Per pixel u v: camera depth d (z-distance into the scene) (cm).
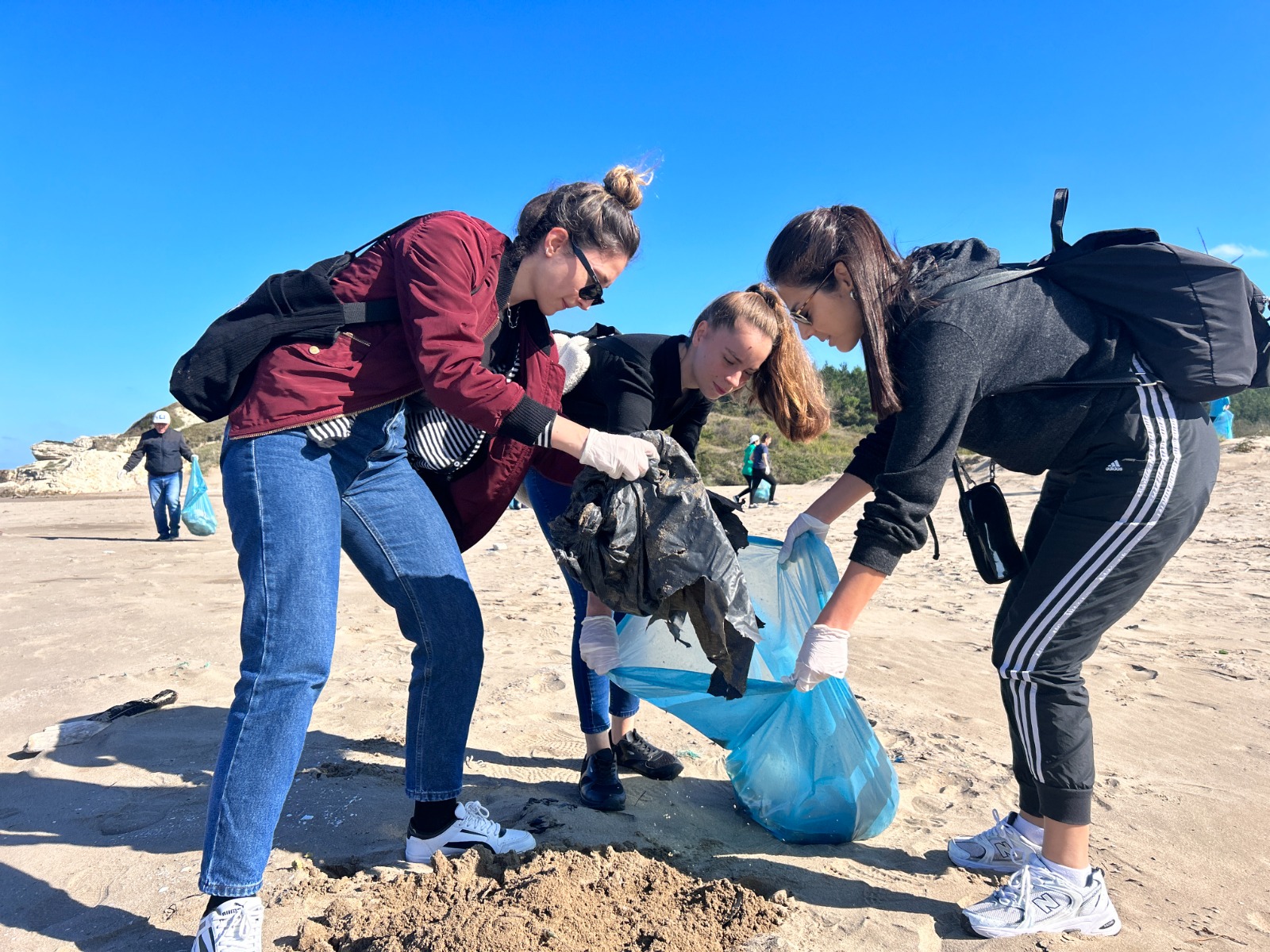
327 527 208
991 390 205
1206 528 988
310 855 248
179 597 673
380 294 214
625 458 218
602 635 262
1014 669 221
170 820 273
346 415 211
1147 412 203
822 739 262
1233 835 272
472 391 206
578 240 231
